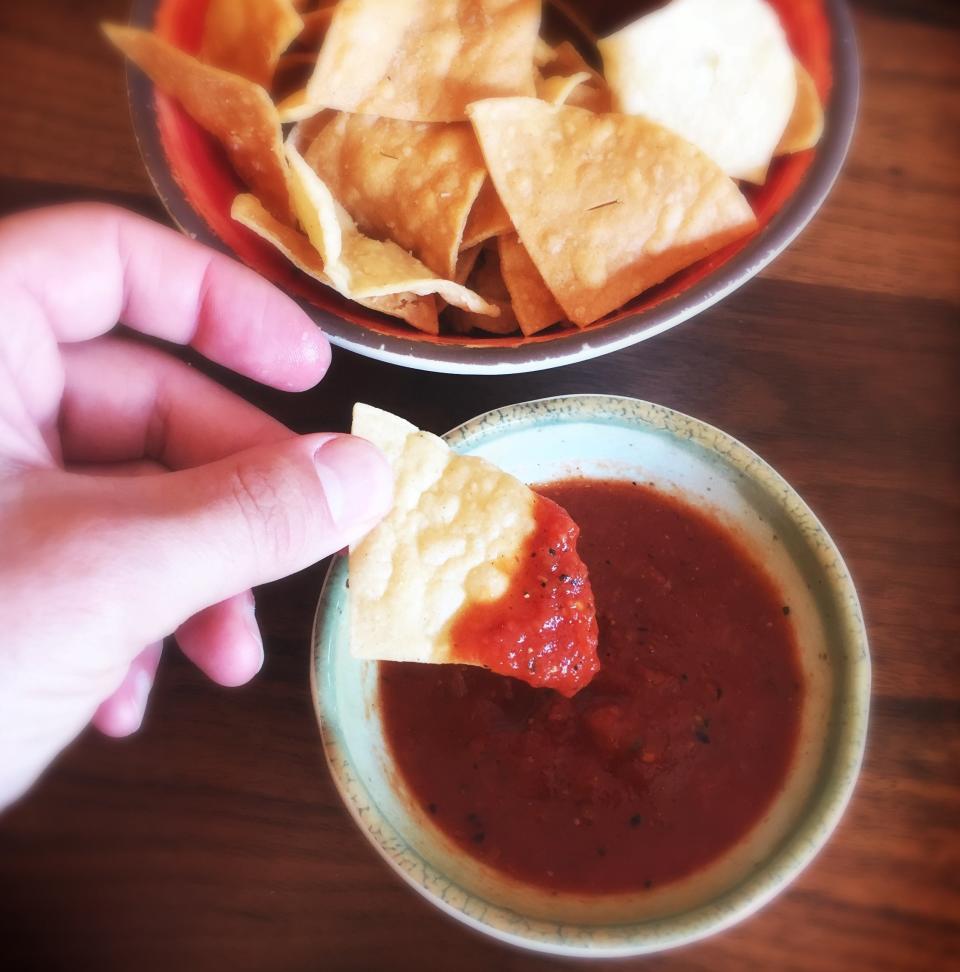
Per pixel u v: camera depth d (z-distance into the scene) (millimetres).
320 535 202
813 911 234
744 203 259
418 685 238
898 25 328
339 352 292
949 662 257
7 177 310
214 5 287
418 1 279
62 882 238
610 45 260
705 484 248
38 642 189
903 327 291
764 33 267
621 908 211
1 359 221
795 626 235
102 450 263
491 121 264
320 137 284
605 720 227
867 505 273
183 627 243
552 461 257
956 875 236
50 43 328
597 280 261
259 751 248
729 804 223
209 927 235
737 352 289
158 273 247
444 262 271
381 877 237
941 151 311
